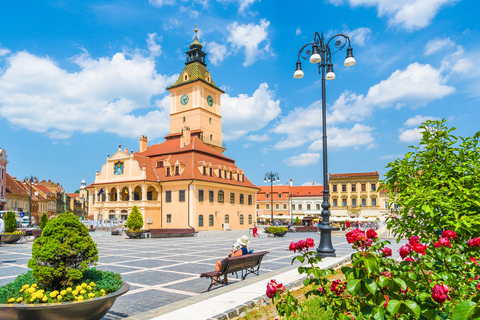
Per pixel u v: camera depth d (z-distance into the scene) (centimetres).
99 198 5656
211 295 825
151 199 5353
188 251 2203
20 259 1839
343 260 1438
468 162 716
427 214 669
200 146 5884
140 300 900
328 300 467
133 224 3647
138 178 5188
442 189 695
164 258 1806
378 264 374
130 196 5212
